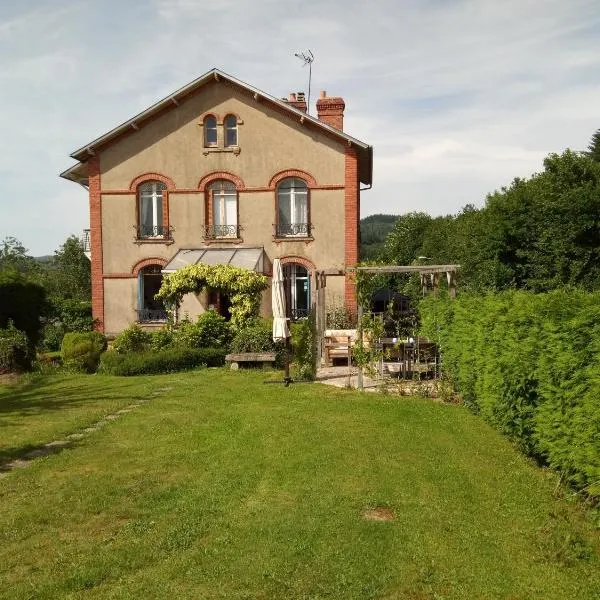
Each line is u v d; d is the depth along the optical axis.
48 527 6.34
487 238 25.38
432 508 6.57
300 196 24.73
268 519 6.34
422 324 16.42
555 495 6.89
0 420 11.64
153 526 6.29
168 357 17.72
